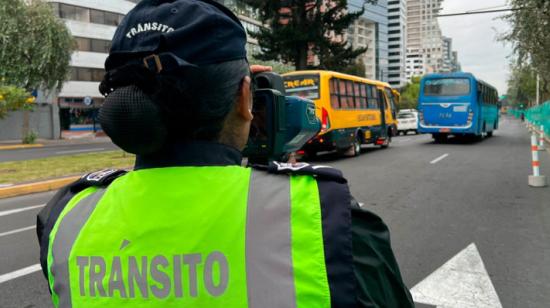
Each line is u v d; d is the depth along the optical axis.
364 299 0.91
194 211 0.96
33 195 9.64
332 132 14.02
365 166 12.84
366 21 134.62
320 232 0.93
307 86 14.00
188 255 0.93
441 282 4.19
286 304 0.88
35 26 28.47
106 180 1.16
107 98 0.96
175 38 0.93
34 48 28.25
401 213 6.94
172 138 1.01
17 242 5.78
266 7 28.67
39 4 29.12
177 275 0.93
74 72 40.94
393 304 0.99
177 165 1.01
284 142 1.89
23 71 27.94
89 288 0.98
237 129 1.12
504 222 6.32
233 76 1.02
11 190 9.46
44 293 4.07
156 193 0.99
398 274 1.02
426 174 11.06
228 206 0.97
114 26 43.75
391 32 161.38
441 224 6.26
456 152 16.89
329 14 28.84
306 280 0.90
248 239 0.94
